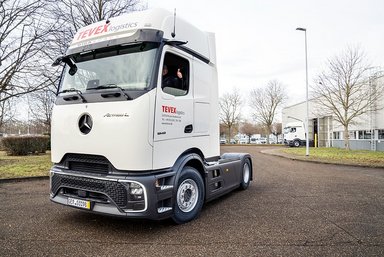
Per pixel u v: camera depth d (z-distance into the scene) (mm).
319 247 3633
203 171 5164
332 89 25969
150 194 3836
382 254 3420
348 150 24609
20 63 12875
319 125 35469
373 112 23891
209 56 5664
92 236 4012
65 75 4770
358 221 4758
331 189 7754
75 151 4227
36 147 19641
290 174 11078
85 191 4078
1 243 3727
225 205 5902
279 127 66875
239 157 7398
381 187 8078
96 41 4508
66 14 14047
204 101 5320
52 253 3414
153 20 4250
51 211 5309
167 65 4367
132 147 3777
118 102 3920
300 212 5332
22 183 8758
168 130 4258
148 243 3760
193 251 3502
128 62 4211
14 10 12555
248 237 3992
